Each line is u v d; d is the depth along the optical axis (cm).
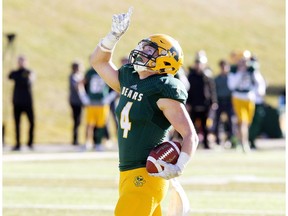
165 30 10644
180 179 3906
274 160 5144
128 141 1762
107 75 1881
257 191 3484
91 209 2880
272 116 7888
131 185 1742
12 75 5894
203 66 6066
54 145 6788
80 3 10338
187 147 1703
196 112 6091
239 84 5653
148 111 1747
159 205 1814
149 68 1770
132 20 10456
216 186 3650
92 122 5888
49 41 9094
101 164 4800
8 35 7525
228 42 11088
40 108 7731
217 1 12119
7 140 6981
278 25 12156
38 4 9819
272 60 11106
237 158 5306
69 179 3891
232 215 2784
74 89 6219
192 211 2859
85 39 9531
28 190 3434
